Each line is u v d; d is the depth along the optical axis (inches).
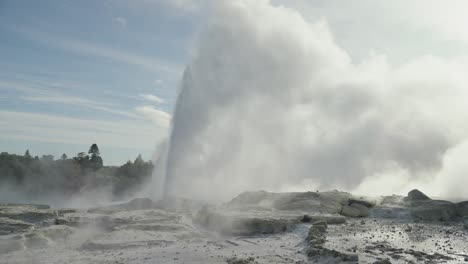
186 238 991.0
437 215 1267.2
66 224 1099.9
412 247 792.3
